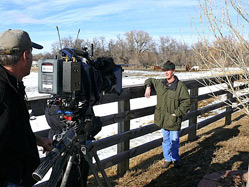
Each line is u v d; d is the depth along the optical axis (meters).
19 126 1.54
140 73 47.44
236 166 4.09
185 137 6.18
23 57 1.57
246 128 6.46
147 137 6.62
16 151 1.55
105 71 2.21
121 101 3.85
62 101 1.82
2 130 1.40
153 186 3.64
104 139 3.55
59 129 2.35
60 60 1.68
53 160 1.48
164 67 3.92
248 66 2.87
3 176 1.55
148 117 9.09
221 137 5.86
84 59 2.04
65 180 1.82
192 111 5.52
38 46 1.84
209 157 4.57
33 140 1.75
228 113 6.97
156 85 4.14
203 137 5.94
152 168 4.29
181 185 3.60
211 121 6.24
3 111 1.42
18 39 1.53
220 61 2.90
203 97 5.81
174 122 4.02
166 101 4.04
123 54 90.12
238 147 5.01
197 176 3.83
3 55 1.50
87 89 1.92
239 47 2.77
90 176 4.03
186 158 4.64
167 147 4.21
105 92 2.36
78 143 1.86
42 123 7.97
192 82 5.24
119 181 3.81
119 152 3.97
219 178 3.40
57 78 1.65
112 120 3.66
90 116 1.95
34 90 17.34
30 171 1.69
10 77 1.51
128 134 3.94
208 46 3.07
